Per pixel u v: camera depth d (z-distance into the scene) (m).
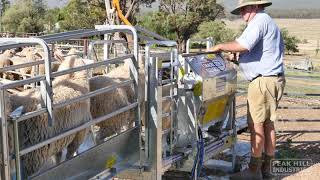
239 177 6.06
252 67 5.91
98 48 11.20
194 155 5.62
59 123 4.22
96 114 5.06
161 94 4.88
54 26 55.66
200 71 5.53
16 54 11.34
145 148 4.90
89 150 4.06
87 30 4.31
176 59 5.40
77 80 4.72
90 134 5.39
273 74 5.86
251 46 5.72
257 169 6.04
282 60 5.99
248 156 7.43
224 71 6.11
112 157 4.45
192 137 5.54
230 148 6.88
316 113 11.57
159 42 5.06
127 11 32.41
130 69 4.76
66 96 4.33
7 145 3.08
